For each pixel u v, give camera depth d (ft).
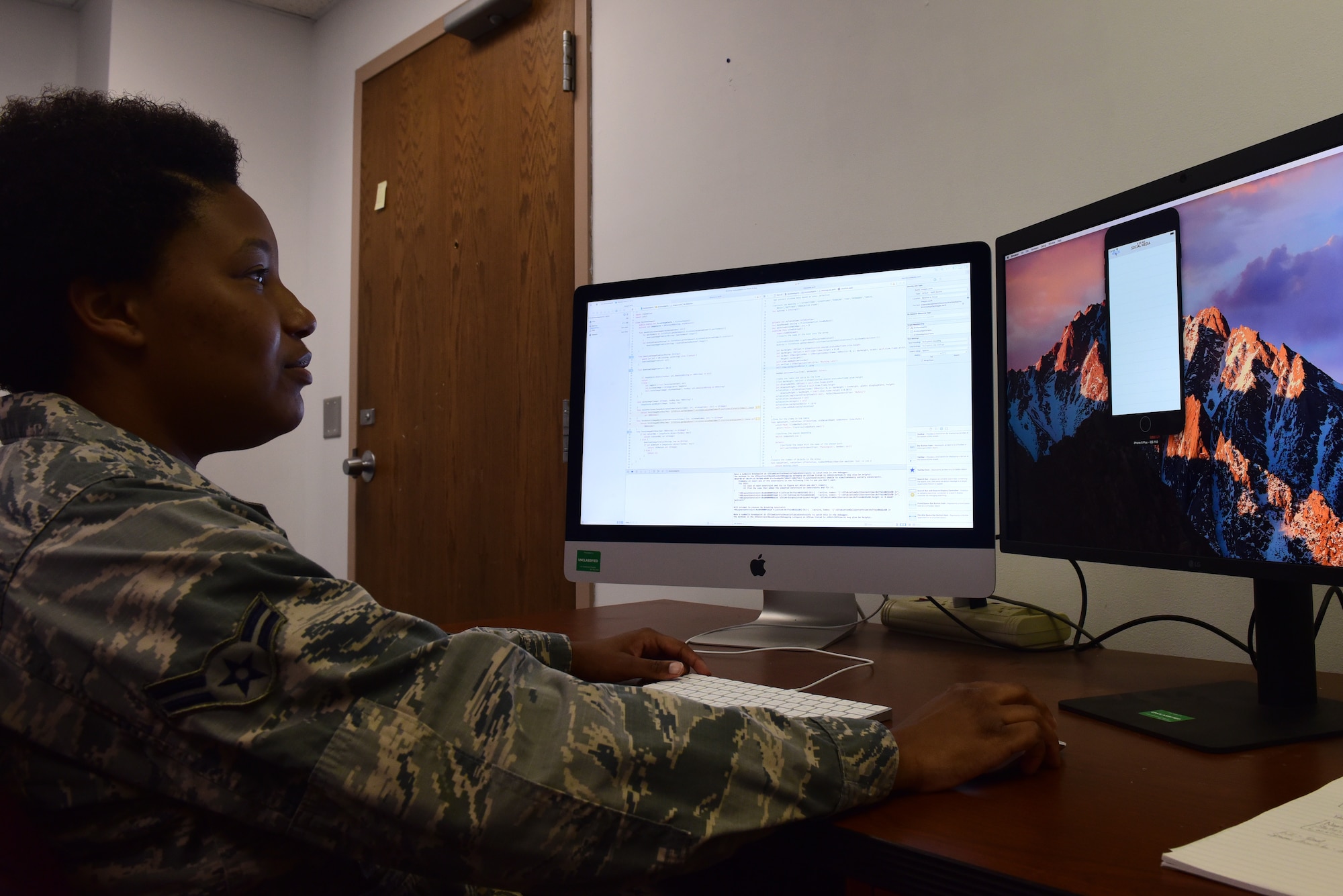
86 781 1.56
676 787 1.65
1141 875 1.47
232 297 2.04
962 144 4.56
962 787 1.96
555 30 6.98
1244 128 3.57
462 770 1.53
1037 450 3.12
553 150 6.96
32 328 1.93
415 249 8.33
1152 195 2.60
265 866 1.64
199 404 2.06
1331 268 2.10
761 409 3.74
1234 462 2.33
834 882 2.30
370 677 1.54
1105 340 2.79
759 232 5.55
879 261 3.59
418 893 2.02
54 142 1.90
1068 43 4.15
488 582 7.32
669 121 6.14
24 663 1.55
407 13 8.62
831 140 5.17
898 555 3.45
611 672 2.95
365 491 8.86
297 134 10.05
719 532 3.76
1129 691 2.81
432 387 8.02
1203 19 3.69
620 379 4.02
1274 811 1.72
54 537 1.60
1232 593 3.54
